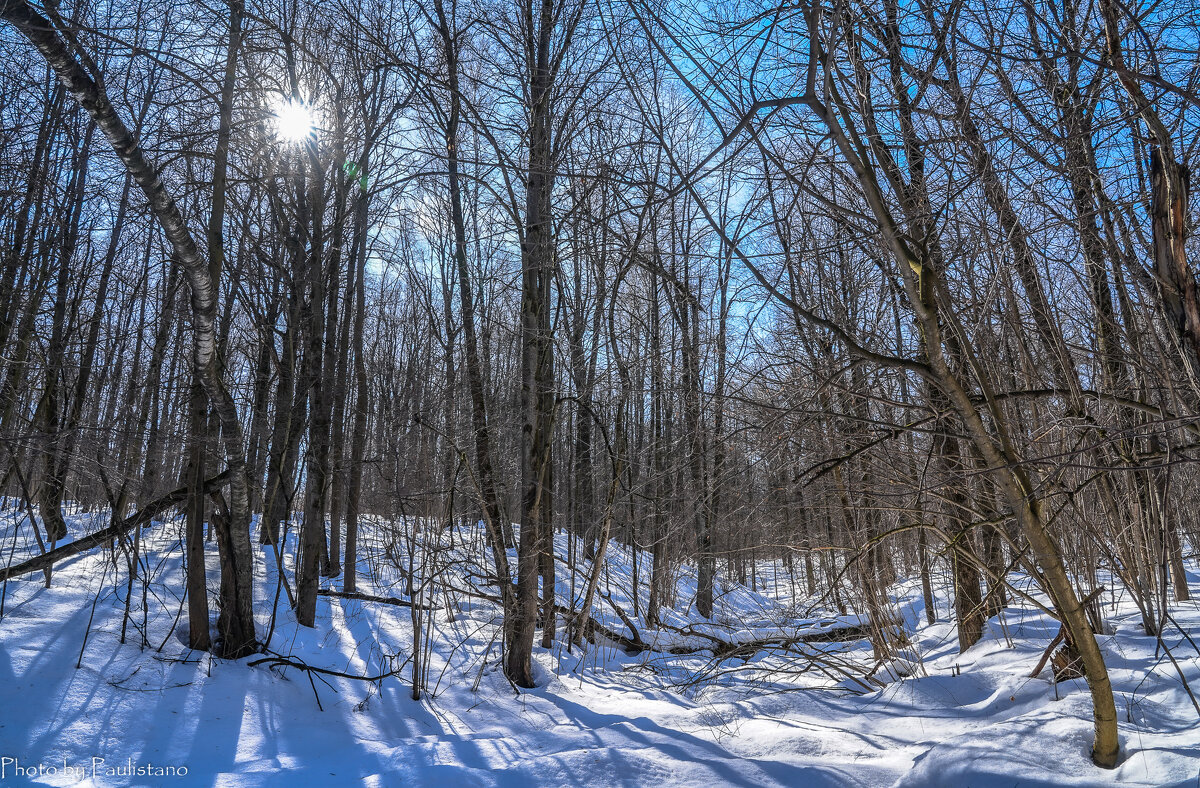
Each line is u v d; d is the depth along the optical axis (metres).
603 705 7.16
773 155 3.56
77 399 11.05
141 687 5.79
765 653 9.53
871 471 6.39
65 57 4.12
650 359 9.35
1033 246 4.80
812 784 4.33
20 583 7.50
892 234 3.33
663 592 11.85
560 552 15.02
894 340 6.24
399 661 7.89
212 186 7.25
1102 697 3.78
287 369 10.05
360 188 10.44
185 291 8.56
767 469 6.88
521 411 8.38
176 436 6.91
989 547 7.10
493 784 4.63
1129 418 4.94
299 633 7.93
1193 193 4.35
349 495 10.87
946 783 3.91
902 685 6.34
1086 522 5.77
